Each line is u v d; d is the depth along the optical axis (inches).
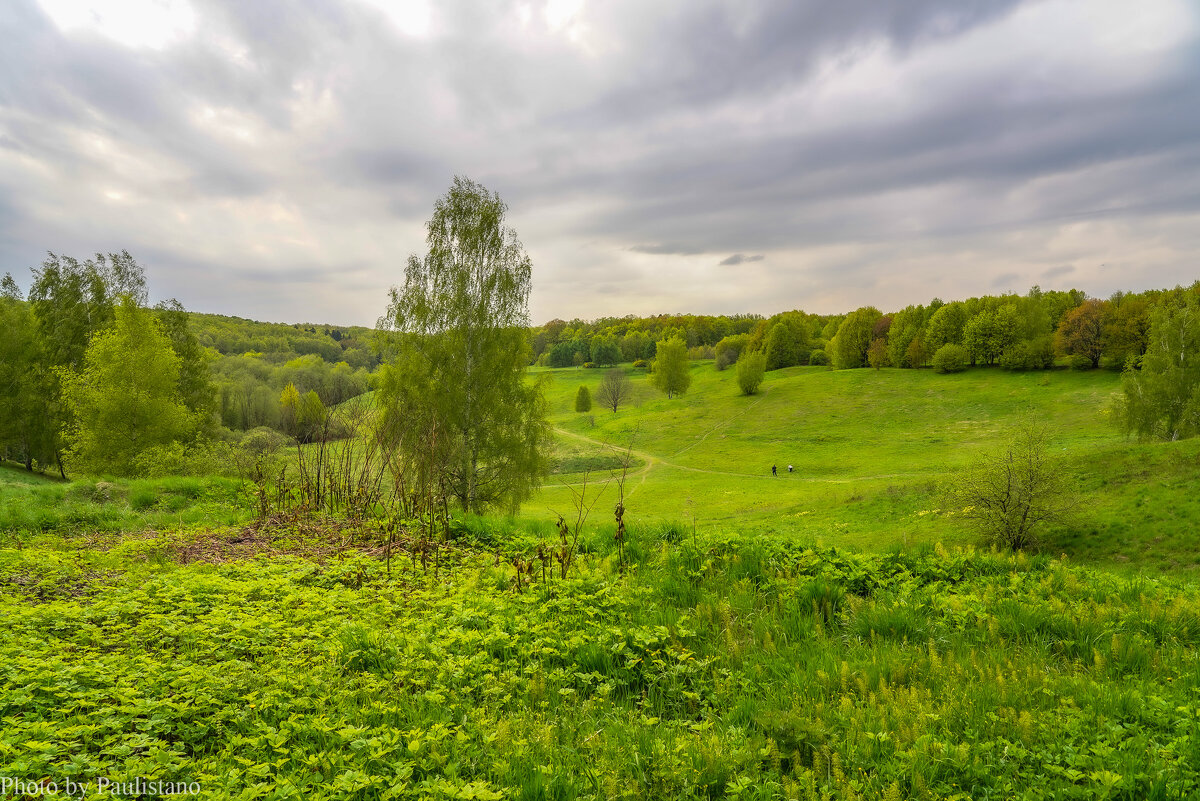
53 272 1501.0
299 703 181.8
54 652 208.4
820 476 2298.2
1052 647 241.0
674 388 3932.1
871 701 187.2
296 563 348.5
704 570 331.6
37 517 464.4
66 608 247.1
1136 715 179.0
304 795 141.9
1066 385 2987.2
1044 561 347.6
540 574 325.7
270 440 861.2
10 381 1542.8
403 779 148.4
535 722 180.1
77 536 442.6
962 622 260.7
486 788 144.7
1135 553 887.7
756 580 320.5
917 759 156.4
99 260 1475.1
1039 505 932.0
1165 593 297.9
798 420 3176.7
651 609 273.0
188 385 1638.8
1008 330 3356.3
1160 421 1822.1
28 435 1521.9
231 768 146.9
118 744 155.6
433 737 161.9
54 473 1626.5
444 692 192.5
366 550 391.9
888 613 258.7
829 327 5462.6
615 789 148.1
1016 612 261.1
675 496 2027.6
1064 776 152.9
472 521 467.5
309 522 473.4
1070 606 270.4
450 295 848.3
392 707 178.7
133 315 1149.7
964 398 3090.6
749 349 4990.2
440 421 773.3
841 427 2997.0
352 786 139.1
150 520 498.0
